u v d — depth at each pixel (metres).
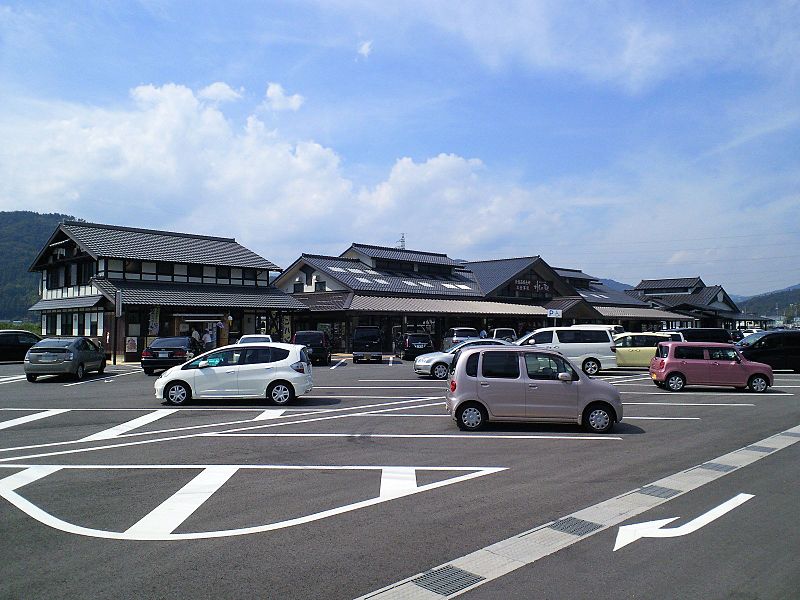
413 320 39.03
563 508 6.45
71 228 33.22
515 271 48.25
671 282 70.50
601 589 4.48
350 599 4.30
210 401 15.26
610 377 22.23
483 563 4.97
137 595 4.34
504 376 11.20
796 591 4.43
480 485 7.38
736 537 5.55
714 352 17.98
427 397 16.31
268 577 4.66
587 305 47.25
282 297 37.03
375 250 45.72
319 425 11.80
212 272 36.34
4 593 4.36
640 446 9.78
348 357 34.25
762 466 8.38
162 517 6.12
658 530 5.75
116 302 27.78
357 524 5.93
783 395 17.05
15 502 6.65
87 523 5.94
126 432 11.04
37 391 17.75
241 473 7.96
